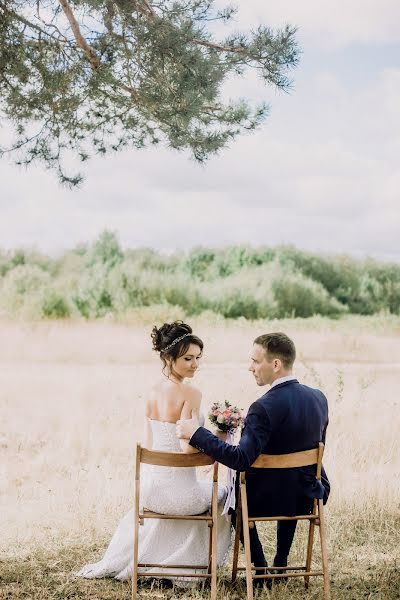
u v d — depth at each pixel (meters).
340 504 7.04
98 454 9.02
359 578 5.39
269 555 5.97
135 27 6.32
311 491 4.91
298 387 4.98
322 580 5.35
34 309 30.45
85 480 7.95
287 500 4.89
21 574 5.31
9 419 11.16
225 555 5.36
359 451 8.74
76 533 6.32
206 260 37.28
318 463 4.91
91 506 7.01
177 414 5.21
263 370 4.98
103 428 10.19
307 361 18.00
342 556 5.86
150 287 32.47
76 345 21.83
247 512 4.83
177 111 6.43
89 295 31.53
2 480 7.99
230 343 20.53
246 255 37.19
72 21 6.18
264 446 4.76
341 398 10.47
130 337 23.61
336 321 30.48
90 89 6.51
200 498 5.14
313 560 5.77
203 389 10.94
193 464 4.83
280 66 6.58
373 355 19.94
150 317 29.08
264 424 4.77
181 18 6.47
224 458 4.68
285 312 33.44
